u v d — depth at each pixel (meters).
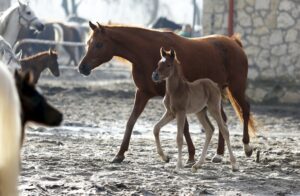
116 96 29.19
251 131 16.09
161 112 24.73
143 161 14.68
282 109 26.45
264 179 13.11
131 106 26.25
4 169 6.68
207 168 14.14
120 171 13.48
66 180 12.41
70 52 39.66
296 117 24.42
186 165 14.27
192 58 15.06
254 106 27.36
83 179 12.55
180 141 13.59
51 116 7.65
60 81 36.12
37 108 7.61
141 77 14.69
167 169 13.82
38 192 11.34
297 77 28.12
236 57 15.85
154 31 15.02
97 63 14.89
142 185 12.17
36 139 17.28
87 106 25.78
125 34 14.77
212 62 15.34
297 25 28.14
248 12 28.66
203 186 12.24
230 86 15.94
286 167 14.47
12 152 6.71
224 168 14.22
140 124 21.69
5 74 6.95
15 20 23.58
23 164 13.74
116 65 46.38
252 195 11.71
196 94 13.62
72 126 20.52
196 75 15.14
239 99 15.98
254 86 28.33
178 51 14.92
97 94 29.53
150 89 14.63
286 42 28.27
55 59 25.67
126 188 11.90
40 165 13.70
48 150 15.70
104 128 20.36
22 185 11.81
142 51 14.69
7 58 20.20
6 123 6.76
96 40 14.81
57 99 27.53
